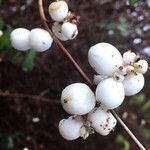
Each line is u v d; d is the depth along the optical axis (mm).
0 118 227
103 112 74
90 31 224
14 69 219
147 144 250
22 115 228
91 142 253
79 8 220
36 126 235
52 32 87
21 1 206
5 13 205
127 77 73
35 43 84
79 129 77
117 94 70
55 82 232
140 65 73
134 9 225
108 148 252
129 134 74
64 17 83
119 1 225
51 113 236
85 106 72
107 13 225
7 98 222
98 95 71
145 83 245
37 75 227
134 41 224
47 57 225
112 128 77
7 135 209
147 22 227
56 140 244
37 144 238
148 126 253
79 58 230
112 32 226
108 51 72
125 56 74
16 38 87
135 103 246
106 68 71
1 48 147
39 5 86
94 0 222
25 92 225
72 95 72
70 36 83
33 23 203
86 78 76
